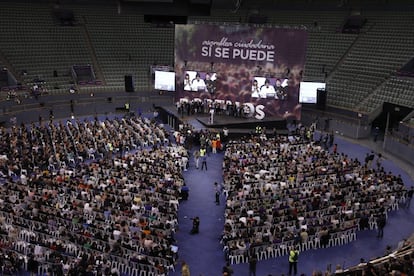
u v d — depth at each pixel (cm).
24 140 3797
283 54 4556
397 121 4794
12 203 2620
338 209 2723
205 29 4694
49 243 2245
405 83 4734
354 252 2519
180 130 4256
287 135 4428
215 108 4831
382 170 3312
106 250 2253
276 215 2588
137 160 3341
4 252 2234
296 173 3123
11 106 4725
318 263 2400
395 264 1786
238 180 3038
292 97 4644
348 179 3086
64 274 2088
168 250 2273
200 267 2338
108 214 2588
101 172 3088
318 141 4212
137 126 4262
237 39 4638
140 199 2686
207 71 4791
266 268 2338
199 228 2731
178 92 4950
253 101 4744
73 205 2588
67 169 3291
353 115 4806
